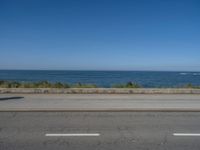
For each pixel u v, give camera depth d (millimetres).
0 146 7223
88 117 11281
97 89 20062
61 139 7938
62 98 17078
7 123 10023
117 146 7277
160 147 7219
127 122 10344
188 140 7926
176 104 14875
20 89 19766
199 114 12234
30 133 8594
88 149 6996
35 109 13008
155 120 10773
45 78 97000
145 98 17391
